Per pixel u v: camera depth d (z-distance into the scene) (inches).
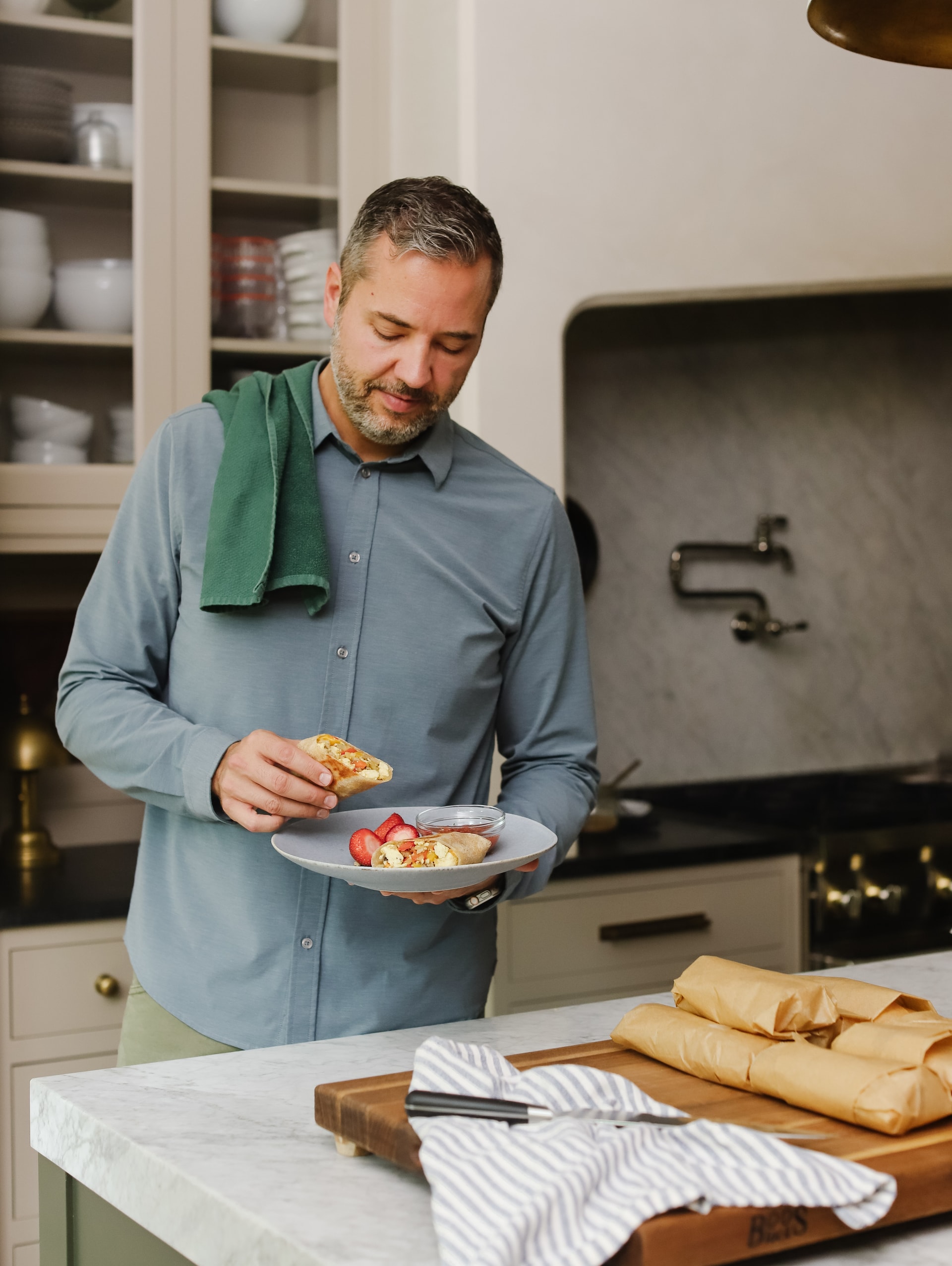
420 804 57.1
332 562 56.1
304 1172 35.4
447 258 49.9
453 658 57.5
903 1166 31.8
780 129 99.5
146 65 89.7
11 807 99.5
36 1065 81.0
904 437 136.3
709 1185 29.9
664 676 124.4
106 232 89.9
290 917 53.3
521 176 90.9
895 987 54.2
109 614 56.8
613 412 121.9
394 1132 34.0
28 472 87.8
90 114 89.2
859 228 102.2
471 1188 30.1
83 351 89.8
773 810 109.8
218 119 92.7
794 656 130.9
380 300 50.9
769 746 129.6
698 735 126.1
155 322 90.7
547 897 91.4
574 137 92.6
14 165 87.5
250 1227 32.4
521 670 62.4
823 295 114.6
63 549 89.2
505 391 90.7
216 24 92.4
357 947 54.0
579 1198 29.5
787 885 101.1
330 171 96.0
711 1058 38.5
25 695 95.1
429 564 57.4
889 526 135.6
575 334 119.8
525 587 60.7
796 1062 36.3
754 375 128.5
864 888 103.7
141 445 90.8
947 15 49.0
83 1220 42.3
